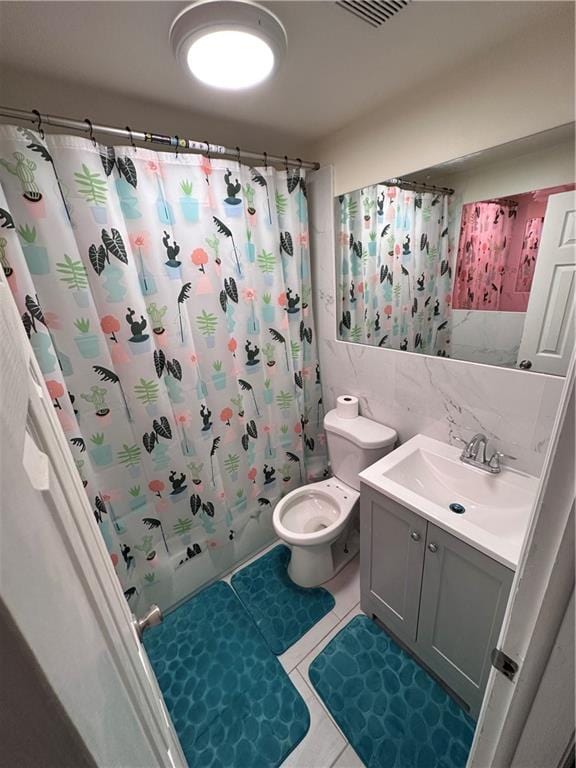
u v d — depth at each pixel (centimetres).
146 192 129
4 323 33
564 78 93
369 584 151
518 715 52
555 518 41
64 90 115
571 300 105
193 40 84
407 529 124
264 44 86
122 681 44
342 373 196
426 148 127
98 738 28
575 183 98
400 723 125
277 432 199
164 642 158
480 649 112
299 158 174
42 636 22
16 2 75
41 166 107
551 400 115
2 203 101
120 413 139
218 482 175
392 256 153
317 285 194
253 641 156
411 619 136
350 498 181
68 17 81
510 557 95
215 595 179
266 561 199
